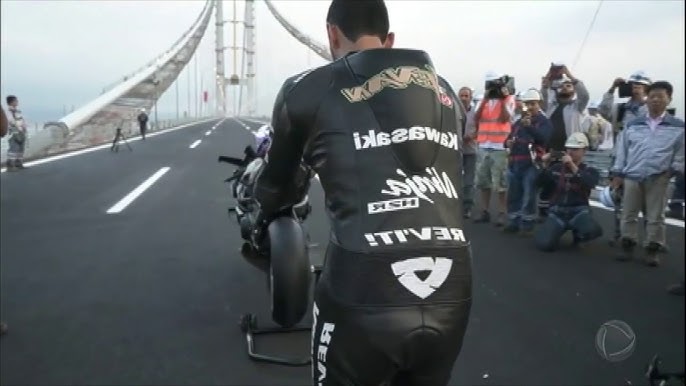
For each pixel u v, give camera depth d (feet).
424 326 4.21
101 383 8.30
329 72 4.84
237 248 16.30
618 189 15.80
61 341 9.76
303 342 9.84
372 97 4.65
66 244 16.61
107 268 14.17
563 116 19.63
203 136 84.07
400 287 4.25
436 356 4.41
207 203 24.21
